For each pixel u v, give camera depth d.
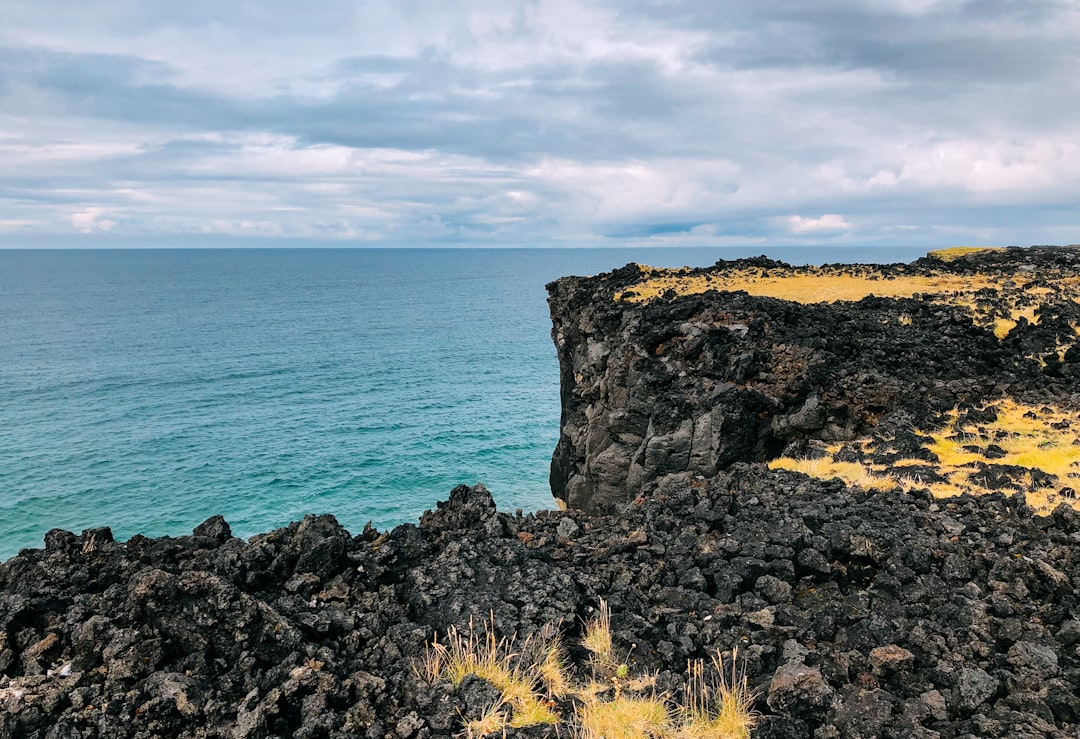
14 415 99.44
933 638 12.43
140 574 11.27
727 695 10.85
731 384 33.88
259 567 13.26
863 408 33.31
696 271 66.81
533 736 10.09
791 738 10.02
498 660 11.76
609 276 62.03
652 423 34.81
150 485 69.81
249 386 121.19
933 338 41.22
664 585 15.50
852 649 12.54
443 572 14.59
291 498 66.44
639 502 23.67
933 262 79.25
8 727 9.20
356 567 13.95
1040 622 13.47
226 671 10.45
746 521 18.81
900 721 10.27
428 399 110.31
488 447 81.94
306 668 10.33
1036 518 18.52
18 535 58.88
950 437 28.88
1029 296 51.41
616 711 10.61
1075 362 37.75
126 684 10.02
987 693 10.73
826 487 22.39
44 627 10.98
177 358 151.38
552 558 16.28
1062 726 10.23
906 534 17.22
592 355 46.97
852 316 44.97
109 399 110.56
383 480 71.06
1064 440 27.48
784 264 72.50
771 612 13.87
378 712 10.45
